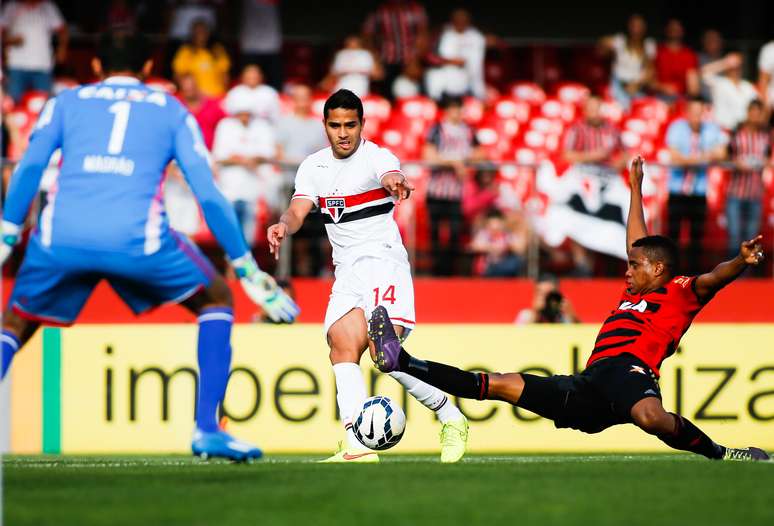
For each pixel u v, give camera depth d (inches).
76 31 2103.8
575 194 1696.6
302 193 894.4
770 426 1237.7
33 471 745.0
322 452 1219.9
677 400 1229.7
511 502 582.6
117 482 664.4
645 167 1704.0
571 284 1653.5
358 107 874.1
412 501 583.5
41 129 685.9
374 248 891.4
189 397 1222.9
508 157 1999.3
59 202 671.1
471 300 1656.0
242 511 551.5
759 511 562.6
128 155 673.0
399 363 797.2
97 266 666.8
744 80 2256.4
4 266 1593.3
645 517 542.3
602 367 834.2
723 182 1737.2
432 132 1761.8
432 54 2034.9
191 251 688.4
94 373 1226.6
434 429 1218.0
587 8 2471.7
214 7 2057.1
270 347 1224.8
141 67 705.0
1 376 689.0
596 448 1238.9
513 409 1229.7
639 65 2044.8
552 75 2267.5
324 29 2401.6
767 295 1685.5
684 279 861.2
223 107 1691.7
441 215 1672.0
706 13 2389.3
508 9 2479.1
